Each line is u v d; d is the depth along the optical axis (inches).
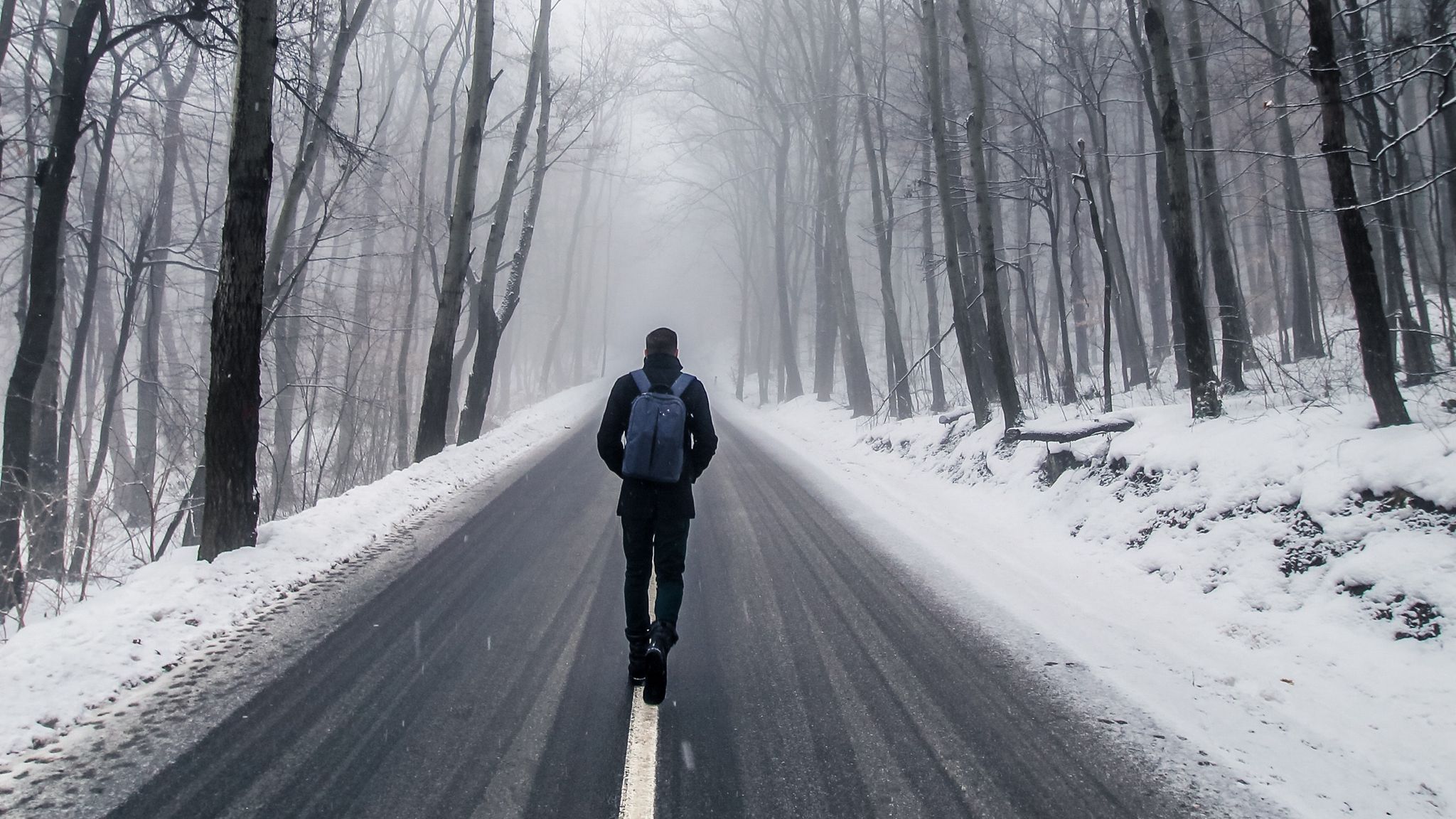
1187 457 274.8
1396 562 183.9
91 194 714.8
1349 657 171.9
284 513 565.6
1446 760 133.6
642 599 157.8
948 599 228.4
